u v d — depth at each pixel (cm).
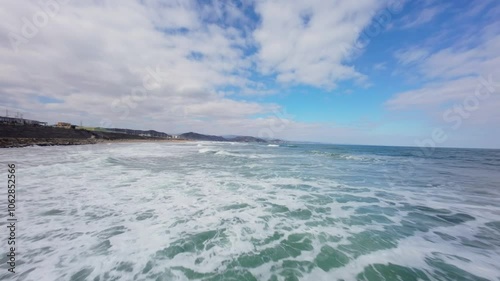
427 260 396
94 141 5644
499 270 370
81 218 557
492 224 574
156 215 587
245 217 586
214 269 354
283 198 775
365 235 494
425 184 1079
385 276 346
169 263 367
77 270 344
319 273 350
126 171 1255
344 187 972
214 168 1468
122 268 351
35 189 816
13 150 2511
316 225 544
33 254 387
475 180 1202
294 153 3116
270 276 339
